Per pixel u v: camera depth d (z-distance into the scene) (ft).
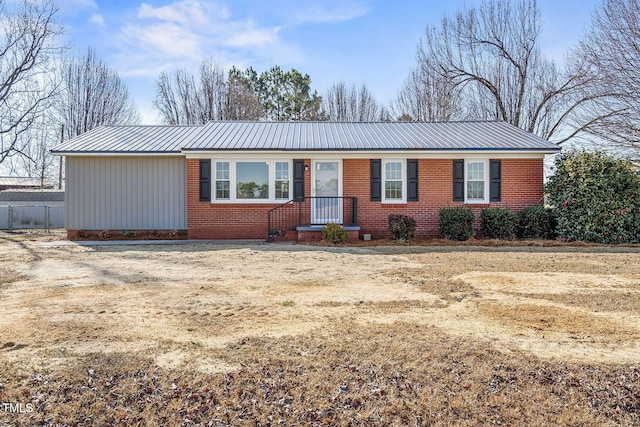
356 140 52.13
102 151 50.08
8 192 74.13
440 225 48.24
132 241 48.19
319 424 10.05
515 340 14.65
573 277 25.85
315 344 14.35
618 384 11.55
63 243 46.60
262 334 15.39
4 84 69.82
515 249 40.47
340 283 24.40
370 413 10.43
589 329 15.75
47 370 12.36
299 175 49.65
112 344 14.37
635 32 59.47
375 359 13.14
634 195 44.96
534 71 85.05
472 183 50.31
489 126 59.98
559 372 12.23
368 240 47.80
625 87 61.31
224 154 49.08
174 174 52.03
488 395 11.11
